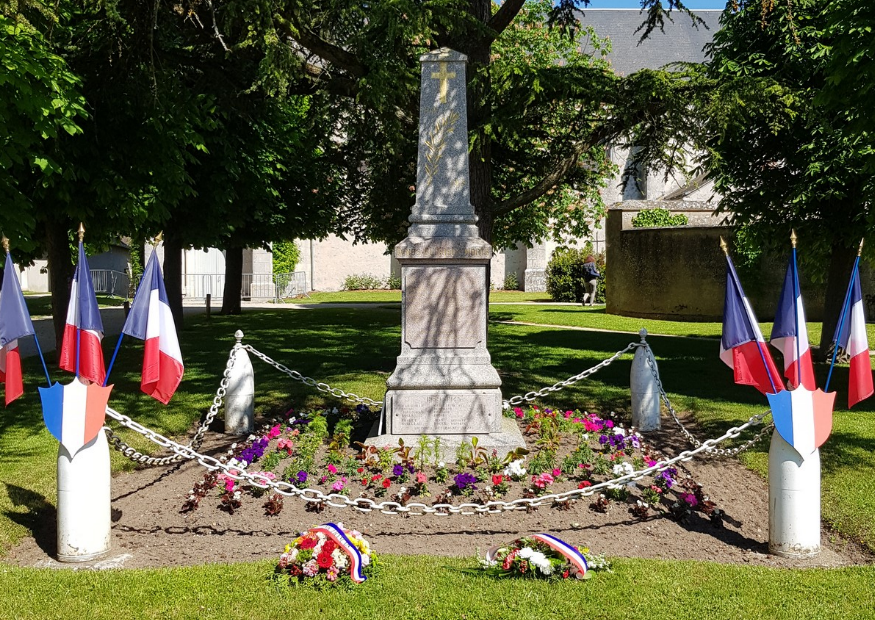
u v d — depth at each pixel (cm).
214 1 895
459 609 382
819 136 1041
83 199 996
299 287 3281
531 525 524
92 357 506
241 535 506
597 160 1788
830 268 1203
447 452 654
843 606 388
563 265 2842
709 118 986
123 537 504
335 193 1934
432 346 682
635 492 580
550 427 714
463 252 670
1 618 377
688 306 1961
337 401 911
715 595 400
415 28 835
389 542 493
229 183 1415
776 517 473
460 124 688
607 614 378
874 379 976
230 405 786
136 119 1007
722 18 1177
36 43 805
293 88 1084
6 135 802
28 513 541
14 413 855
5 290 501
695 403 892
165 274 1577
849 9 775
